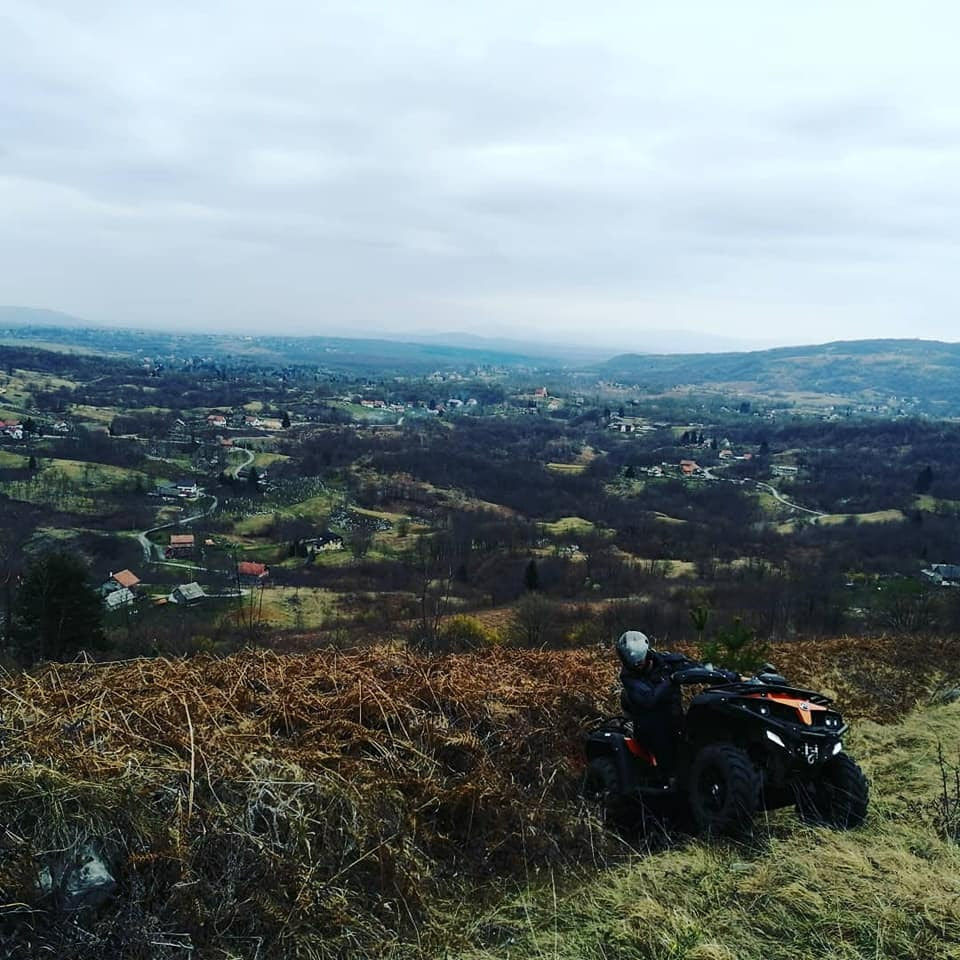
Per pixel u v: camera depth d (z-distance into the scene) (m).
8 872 3.28
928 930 3.24
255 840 3.64
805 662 9.91
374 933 3.45
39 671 5.98
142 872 3.54
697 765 4.49
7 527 77.56
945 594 31.61
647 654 5.11
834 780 4.42
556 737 5.64
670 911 3.52
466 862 4.17
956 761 5.73
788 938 3.30
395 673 6.27
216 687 5.57
